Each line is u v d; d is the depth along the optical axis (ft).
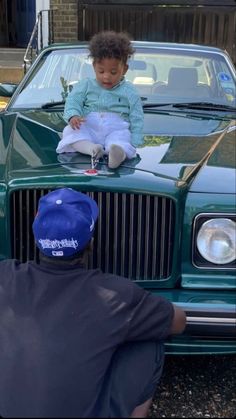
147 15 36.11
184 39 36.11
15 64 37.45
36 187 9.27
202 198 9.30
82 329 7.22
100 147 10.25
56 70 15.37
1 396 7.25
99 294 7.45
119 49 10.67
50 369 6.99
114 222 9.35
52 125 12.46
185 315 8.39
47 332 7.22
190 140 11.66
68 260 7.68
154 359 7.89
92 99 11.03
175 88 15.07
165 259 9.46
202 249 9.36
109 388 7.25
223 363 10.84
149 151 10.82
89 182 9.16
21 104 14.71
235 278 9.42
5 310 7.54
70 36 37.14
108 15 36.47
